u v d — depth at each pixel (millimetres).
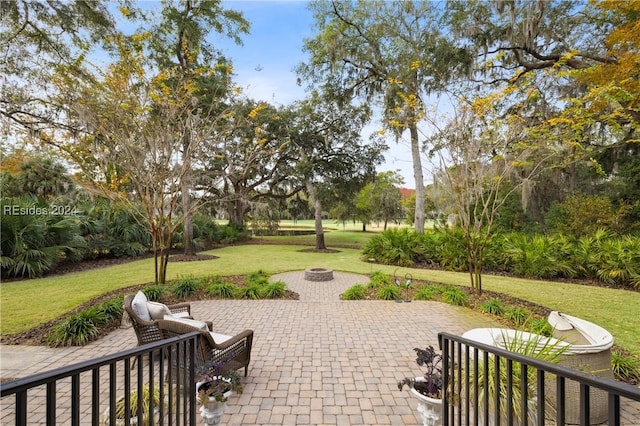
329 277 8766
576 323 2959
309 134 15891
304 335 4488
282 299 6445
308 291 7422
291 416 2633
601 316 5258
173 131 6645
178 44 10406
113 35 6562
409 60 11789
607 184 11398
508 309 5285
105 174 6516
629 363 3303
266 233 21250
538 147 6199
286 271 9945
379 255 11695
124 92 5941
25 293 6516
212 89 9820
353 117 15984
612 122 6801
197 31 10406
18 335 4324
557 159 9125
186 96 6660
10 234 8289
